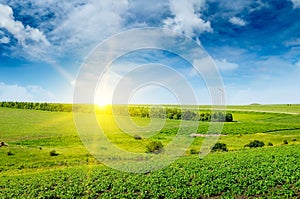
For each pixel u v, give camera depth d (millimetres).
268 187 26812
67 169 35344
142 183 28375
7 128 64500
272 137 60562
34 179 31203
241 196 25109
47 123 69312
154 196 25078
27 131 61844
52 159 41062
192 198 24719
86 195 25812
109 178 30391
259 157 39000
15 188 28250
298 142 56500
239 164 34938
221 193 25828
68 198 25266
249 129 67500
